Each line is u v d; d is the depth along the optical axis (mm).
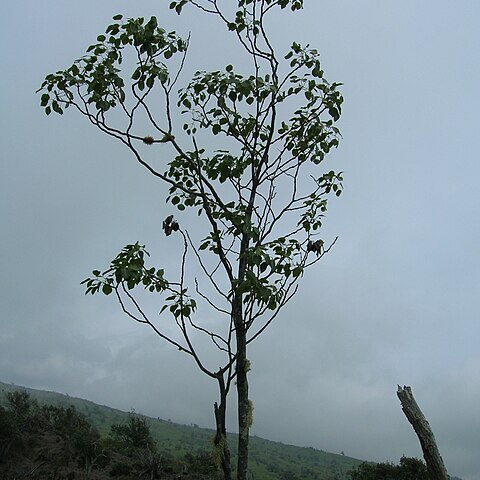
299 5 5750
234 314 4723
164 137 4996
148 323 4688
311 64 5898
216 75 5629
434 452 4070
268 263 4547
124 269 4488
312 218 5977
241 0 5664
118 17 4875
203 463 41750
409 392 4352
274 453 109812
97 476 37500
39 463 37812
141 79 4914
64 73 4969
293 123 5934
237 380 4734
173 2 5570
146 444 47562
